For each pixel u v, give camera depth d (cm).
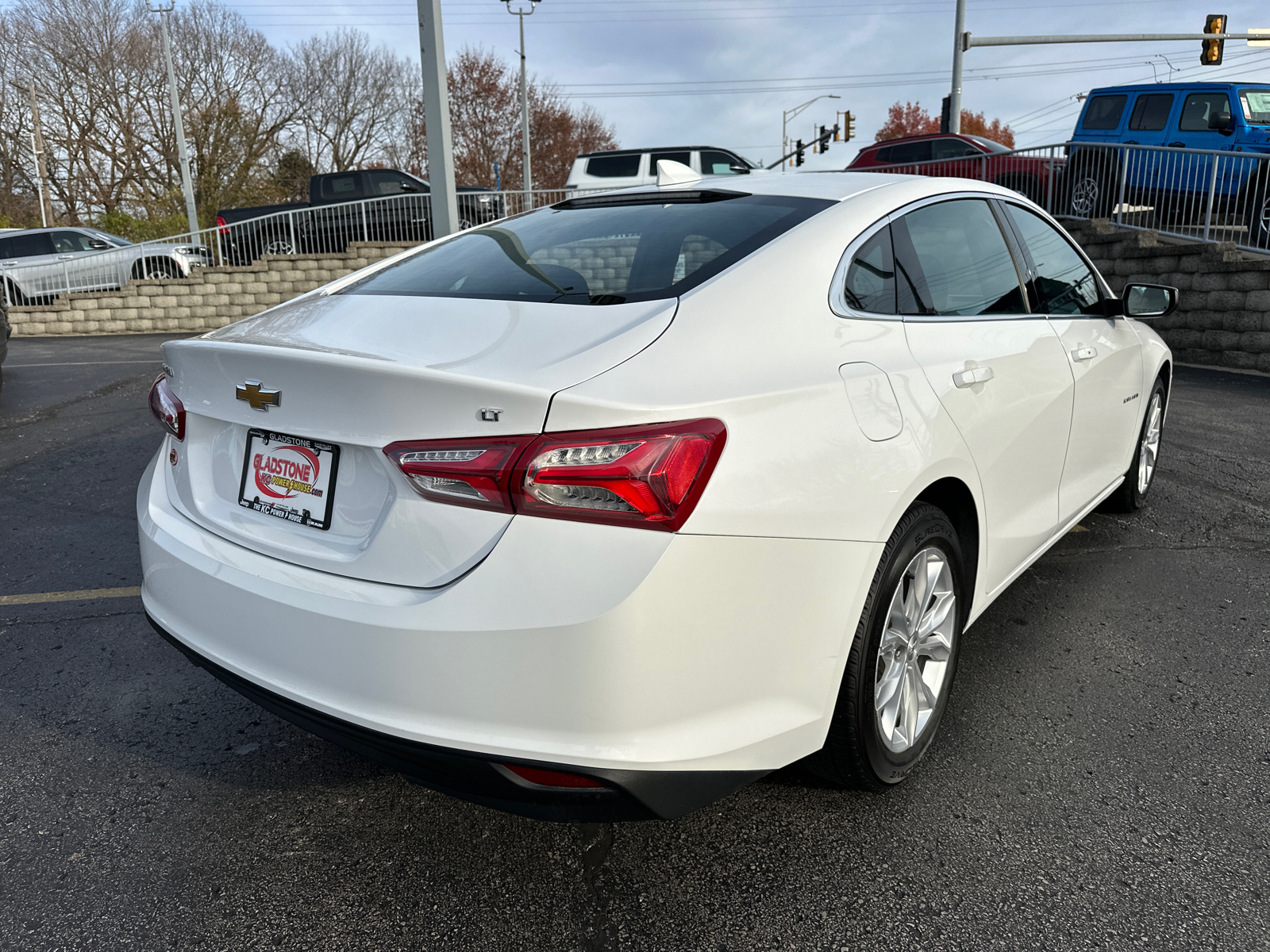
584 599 159
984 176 1229
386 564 177
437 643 166
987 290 278
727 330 193
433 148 943
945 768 245
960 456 230
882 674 219
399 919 194
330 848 217
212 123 4325
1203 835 217
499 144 4931
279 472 200
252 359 194
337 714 178
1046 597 358
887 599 208
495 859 212
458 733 167
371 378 173
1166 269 1016
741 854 212
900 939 186
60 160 4350
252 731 271
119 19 4209
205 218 4306
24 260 1580
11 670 307
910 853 212
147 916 195
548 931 190
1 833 223
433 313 210
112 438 648
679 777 171
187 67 4297
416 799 237
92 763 254
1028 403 272
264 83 4594
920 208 261
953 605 245
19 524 462
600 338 184
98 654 320
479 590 164
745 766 181
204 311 1558
